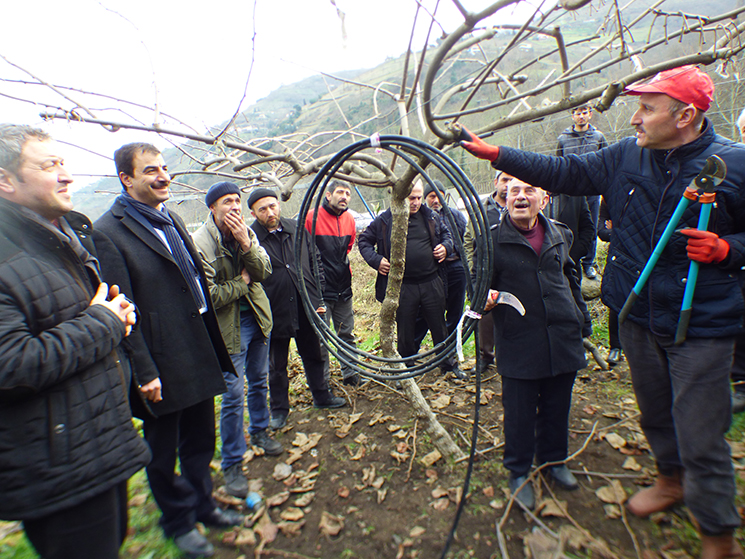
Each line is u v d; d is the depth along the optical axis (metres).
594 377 3.20
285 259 2.82
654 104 1.44
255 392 2.59
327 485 2.29
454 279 3.57
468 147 1.66
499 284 2.05
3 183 1.15
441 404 3.02
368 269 7.83
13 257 1.13
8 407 1.10
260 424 2.62
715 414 1.48
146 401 1.65
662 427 1.79
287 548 1.89
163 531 1.91
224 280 2.29
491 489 2.11
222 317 2.27
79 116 1.60
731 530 1.52
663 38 1.36
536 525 1.87
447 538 1.82
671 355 1.59
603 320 3.88
